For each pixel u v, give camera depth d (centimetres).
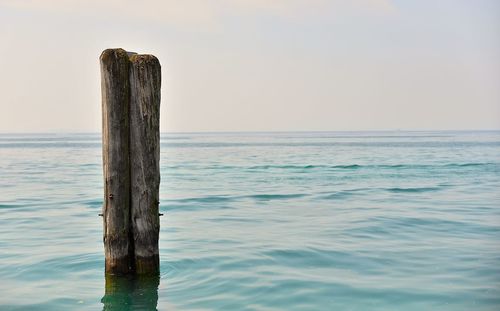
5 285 1068
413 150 8619
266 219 1800
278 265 1187
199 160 5956
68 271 1158
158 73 924
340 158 6159
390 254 1279
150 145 930
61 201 2303
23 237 1505
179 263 1204
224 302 959
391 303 953
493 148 9312
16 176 3728
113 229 945
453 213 1895
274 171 4134
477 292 1005
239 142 16300
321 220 1762
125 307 945
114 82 902
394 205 2120
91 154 7994
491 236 1491
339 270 1148
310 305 944
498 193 2528
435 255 1270
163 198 2381
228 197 2412
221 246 1369
